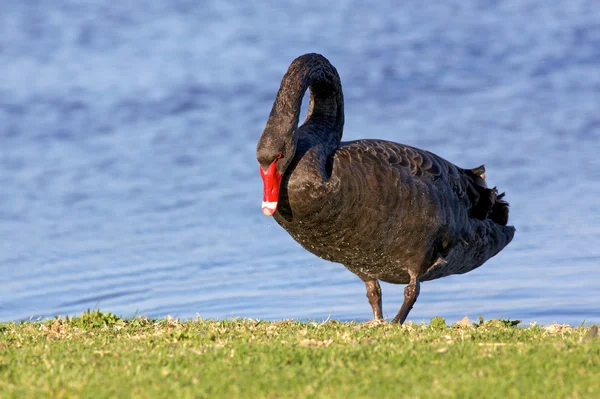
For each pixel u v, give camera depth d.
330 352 7.49
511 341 8.16
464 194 10.70
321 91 10.49
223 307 12.55
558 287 13.02
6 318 12.22
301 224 9.58
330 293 13.27
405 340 8.18
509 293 12.91
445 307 12.55
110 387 6.61
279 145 9.26
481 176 11.31
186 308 12.55
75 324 9.52
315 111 10.63
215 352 7.61
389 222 9.70
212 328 9.12
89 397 6.36
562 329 9.00
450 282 13.78
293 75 9.73
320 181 9.36
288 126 9.38
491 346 7.82
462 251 10.82
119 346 8.09
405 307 9.97
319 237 9.73
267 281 13.90
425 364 7.20
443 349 7.61
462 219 10.54
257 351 7.65
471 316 11.96
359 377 6.81
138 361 7.38
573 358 7.19
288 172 9.43
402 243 9.91
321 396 6.36
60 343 8.37
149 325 9.56
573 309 11.93
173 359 7.40
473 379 6.68
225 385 6.62
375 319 9.77
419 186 9.84
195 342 8.24
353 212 9.53
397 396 6.34
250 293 13.25
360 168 9.59
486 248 11.28
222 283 13.80
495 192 11.41
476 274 14.05
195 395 6.40
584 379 6.66
